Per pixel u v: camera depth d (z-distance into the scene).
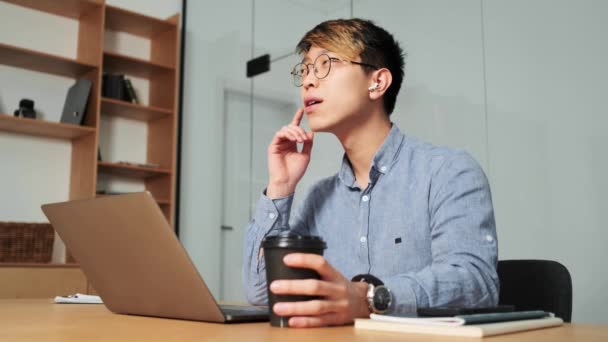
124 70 4.23
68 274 3.36
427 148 1.31
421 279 0.88
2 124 3.53
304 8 3.68
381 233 1.30
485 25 2.74
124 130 4.27
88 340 0.64
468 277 0.94
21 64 3.74
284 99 3.72
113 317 0.96
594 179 2.29
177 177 4.38
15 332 0.73
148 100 4.43
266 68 3.89
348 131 1.33
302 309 0.73
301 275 0.73
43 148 3.83
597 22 2.34
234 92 4.09
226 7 4.27
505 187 2.59
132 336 0.68
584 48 2.37
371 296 0.80
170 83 4.24
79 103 3.74
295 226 1.46
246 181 3.87
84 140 3.82
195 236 4.17
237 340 0.62
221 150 4.10
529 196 2.50
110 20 4.11
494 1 2.72
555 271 1.37
